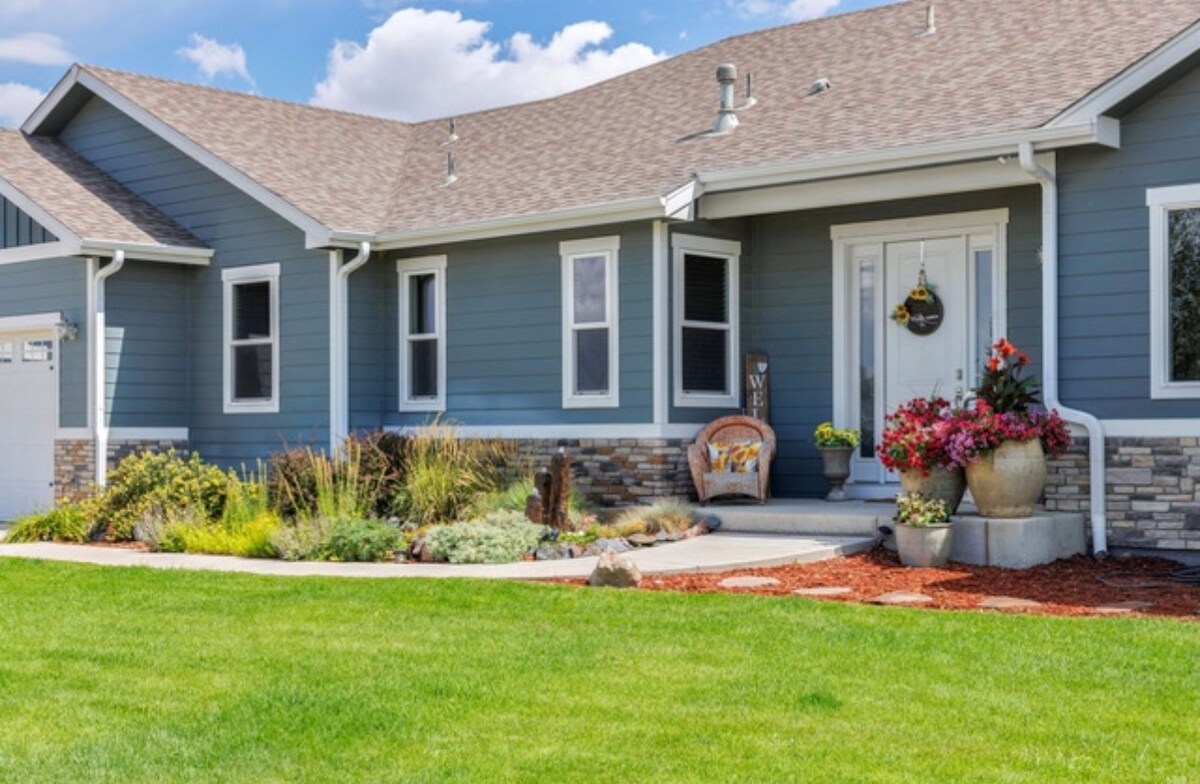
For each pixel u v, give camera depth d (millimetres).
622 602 10070
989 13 16500
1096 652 8172
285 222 18016
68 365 18406
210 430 18875
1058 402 12711
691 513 14453
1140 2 15125
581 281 16000
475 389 17062
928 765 6066
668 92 18469
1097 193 12562
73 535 15852
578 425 15906
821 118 15273
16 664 8312
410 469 15383
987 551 12172
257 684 7707
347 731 6723
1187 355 12195
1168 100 12227
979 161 13242
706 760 6176
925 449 12523
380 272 18000
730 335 15883
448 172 18719
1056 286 12711
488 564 12516
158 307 18750
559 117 19453
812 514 13867
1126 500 12391
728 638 8719
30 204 18266
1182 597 10523
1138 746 6309
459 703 7207
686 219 15000
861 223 15320
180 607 10273
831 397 15539
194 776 6090
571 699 7250
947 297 14883
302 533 13523
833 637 8688
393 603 10219
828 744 6387
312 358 17797
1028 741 6410
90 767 6227
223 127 19359
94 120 20172
